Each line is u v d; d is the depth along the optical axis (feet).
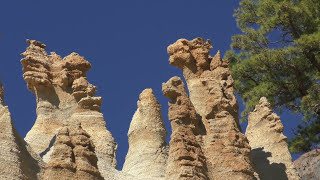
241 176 99.09
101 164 100.68
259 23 159.63
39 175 90.22
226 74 112.16
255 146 116.26
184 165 92.84
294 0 161.89
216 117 105.19
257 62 152.46
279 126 116.47
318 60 151.94
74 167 84.64
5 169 84.79
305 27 155.63
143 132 108.06
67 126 88.38
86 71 125.70
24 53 123.65
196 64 114.01
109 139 111.65
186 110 102.12
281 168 112.27
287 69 153.99
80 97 119.96
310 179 142.10
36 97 120.06
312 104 145.38
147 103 110.52
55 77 122.72
